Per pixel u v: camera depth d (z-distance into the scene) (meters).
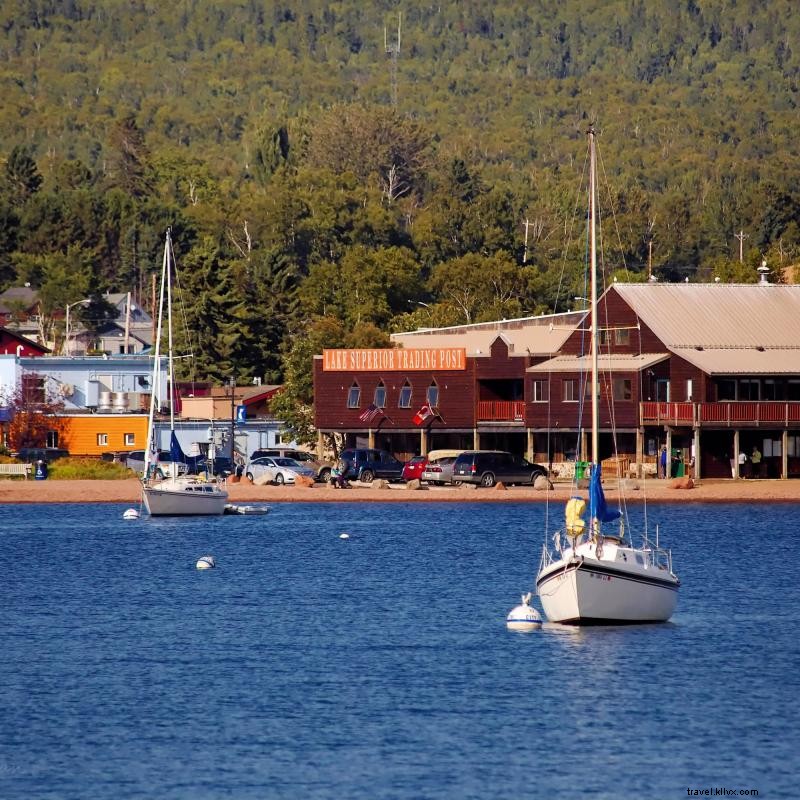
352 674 139.25
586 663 142.62
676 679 136.50
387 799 105.75
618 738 119.00
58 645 153.38
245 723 123.44
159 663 144.62
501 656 146.00
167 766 112.69
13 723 123.75
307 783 108.94
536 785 108.56
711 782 109.38
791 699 129.88
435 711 126.50
